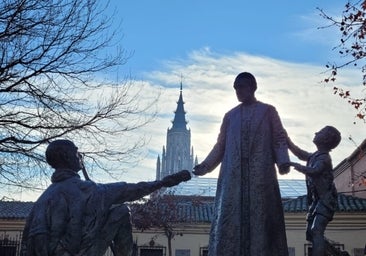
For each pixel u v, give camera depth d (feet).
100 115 44.19
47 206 12.18
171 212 89.25
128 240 12.75
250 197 16.37
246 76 17.70
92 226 12.23
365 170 83.56
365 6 37.06
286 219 82.58
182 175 13.58
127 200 13.05
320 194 17.26
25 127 42.32
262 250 15.84
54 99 42.91
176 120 460.55
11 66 40.73
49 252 11.85
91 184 12.75
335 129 17.67
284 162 16.56
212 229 16.97
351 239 82.12
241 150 16.85
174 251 89.04
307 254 80.84
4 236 84.17
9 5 40.52
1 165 42.96
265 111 17.21
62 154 12.95
